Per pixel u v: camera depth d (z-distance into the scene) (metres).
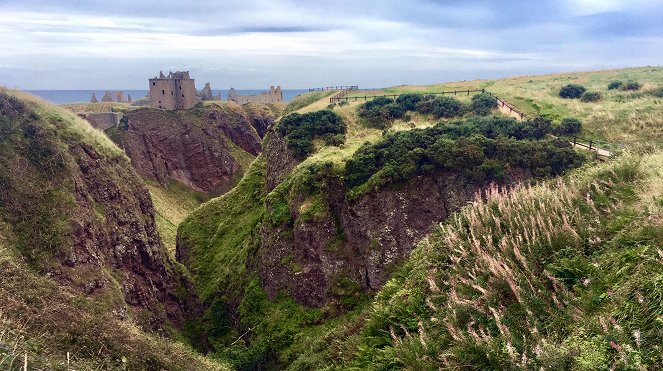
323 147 39.28
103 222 27.23
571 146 30.73
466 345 8.01
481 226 11.44
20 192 23.38
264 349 27.88
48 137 26.86
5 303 10.81
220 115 94.12
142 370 11.82
